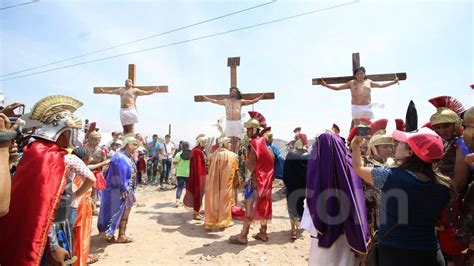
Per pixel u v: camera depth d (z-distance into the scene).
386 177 2.41
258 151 5.54
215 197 6.41
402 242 2.29
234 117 9.39
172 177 13.09
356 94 8.27
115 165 5.48
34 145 2.55
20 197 2.36
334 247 3.19
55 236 2.58
